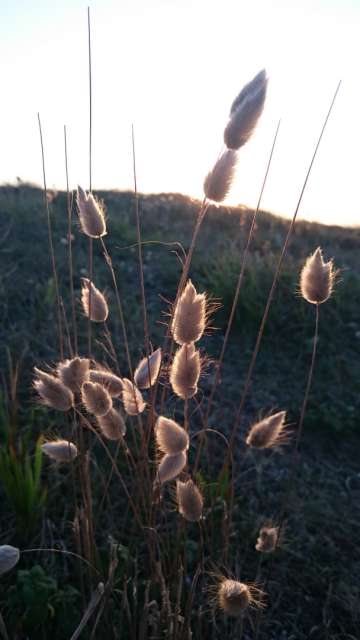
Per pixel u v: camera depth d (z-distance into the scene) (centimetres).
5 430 37
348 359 60
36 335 54
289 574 34
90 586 26
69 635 26
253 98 20
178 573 25
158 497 25
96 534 33
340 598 33
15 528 33
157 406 47
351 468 45
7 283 63
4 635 22
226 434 46
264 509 39
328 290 23
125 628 26
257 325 63
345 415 50
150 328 60
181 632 23
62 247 77
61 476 36
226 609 20
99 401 21
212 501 30
